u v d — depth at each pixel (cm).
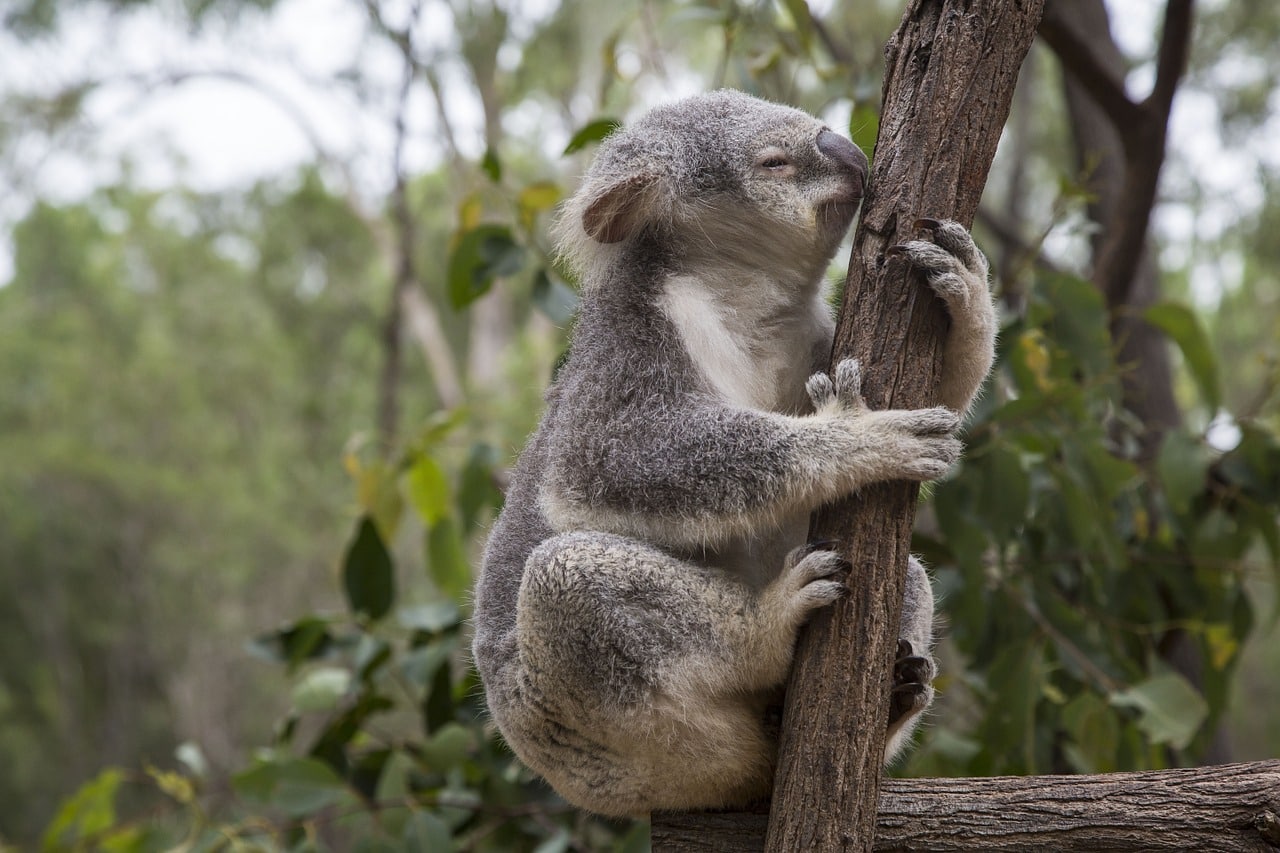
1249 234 1174
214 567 2452
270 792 546
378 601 600
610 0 1220
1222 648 568
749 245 386
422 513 662
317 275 2027
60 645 2516
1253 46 1100
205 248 2527
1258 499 592
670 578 335
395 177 1138
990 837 309
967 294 310
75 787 2433
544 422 406
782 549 376
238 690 2583
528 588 344
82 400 2461
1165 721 497
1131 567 599
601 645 334
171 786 567
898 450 302
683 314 359
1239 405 1351
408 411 2014
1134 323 713
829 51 806
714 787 343
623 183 380
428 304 1752
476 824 587
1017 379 548
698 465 328
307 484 2400
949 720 653
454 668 666
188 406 2466
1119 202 647
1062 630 559
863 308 313
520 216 624
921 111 310
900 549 306
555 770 363
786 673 325
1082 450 534
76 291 2572
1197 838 291
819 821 292
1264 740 1745
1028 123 1202
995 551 591
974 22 309
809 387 320
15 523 2444
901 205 309
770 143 386
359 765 604
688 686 330
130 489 2372
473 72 1180
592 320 377
